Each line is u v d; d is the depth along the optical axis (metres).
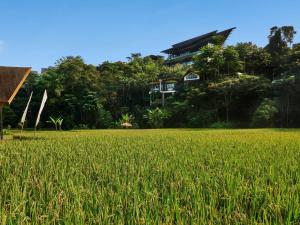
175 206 4.54
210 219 4.26
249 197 5.29
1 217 4.08
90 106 73.81
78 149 13.68
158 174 7.09
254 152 12.03
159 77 86.12
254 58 71.25
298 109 55.00
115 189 5.87
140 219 4.00
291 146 14.71
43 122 75.69
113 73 89.88
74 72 75.81
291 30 72.75
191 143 17.22
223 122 61.41
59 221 4.13
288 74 58.81
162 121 68.50
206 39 88.06
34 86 76.56
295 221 4.34
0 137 25.94
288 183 6.34
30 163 9.07
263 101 57.44
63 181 6.16
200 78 73.50
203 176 6.84
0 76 27.20
